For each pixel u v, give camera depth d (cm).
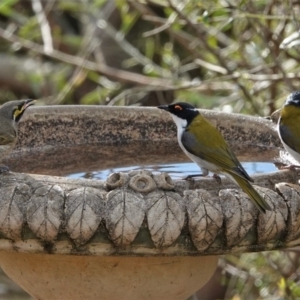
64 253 661
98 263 726
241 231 667
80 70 1575
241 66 1447
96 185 659
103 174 832
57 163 880
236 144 945
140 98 1703
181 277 757
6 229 651
